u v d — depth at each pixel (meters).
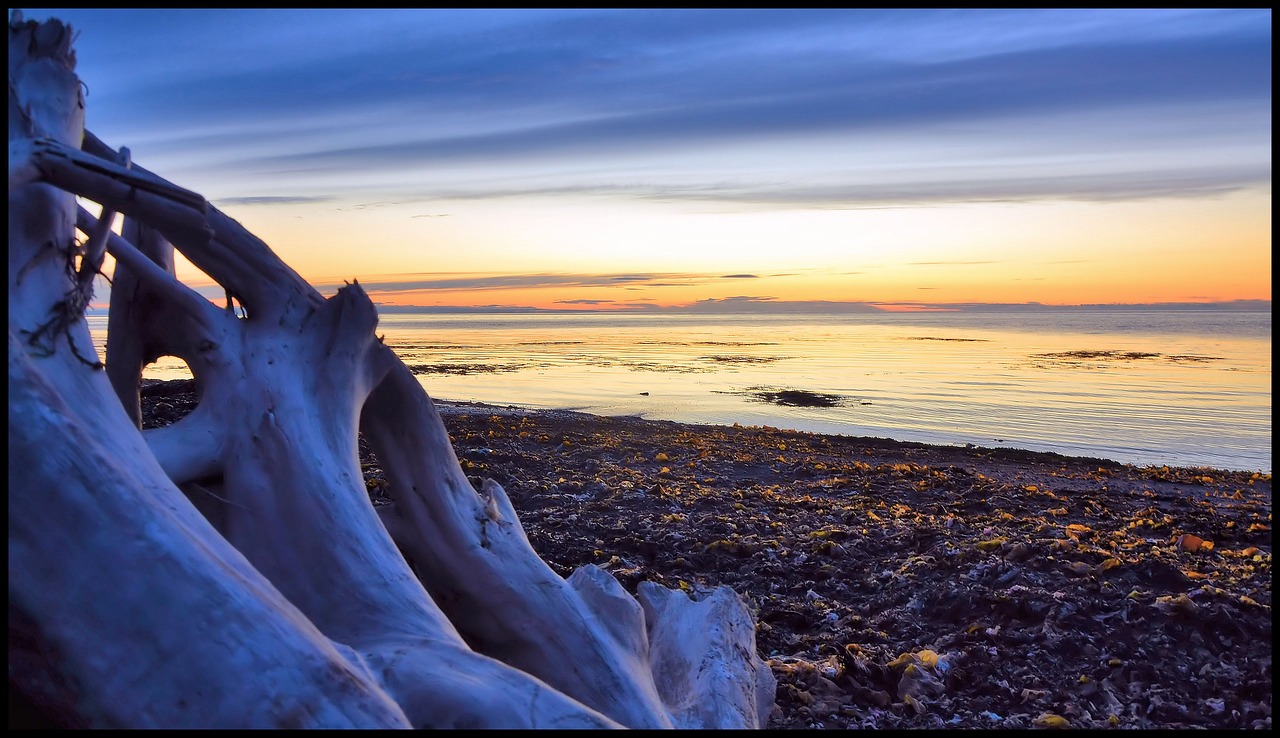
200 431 3.75
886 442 19.16
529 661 3.96
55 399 2.63
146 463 2.84
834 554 7.55
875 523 8.80
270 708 2.35
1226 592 5.81
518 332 173.75
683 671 4.20
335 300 4.12
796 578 7.05
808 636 5.84
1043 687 4.93
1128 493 11.80
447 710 2.75
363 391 4.12
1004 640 5.47
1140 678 4.95
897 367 62.03
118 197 3.07
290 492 3.58
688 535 8.20
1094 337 127.69
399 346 102.19
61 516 2.44
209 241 4.00
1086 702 4.76
